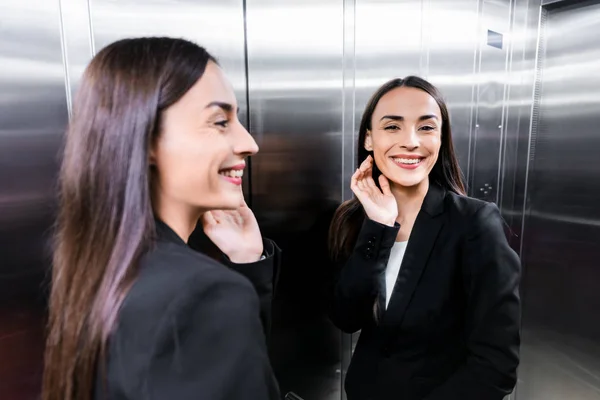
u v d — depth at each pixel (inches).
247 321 18.3
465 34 69.9
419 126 39.9
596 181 66.6
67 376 19.1
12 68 36.4
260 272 30.8
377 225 40.6
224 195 21.5
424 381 40.2
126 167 18.4
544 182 74.9
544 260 76.4
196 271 18.1
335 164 61.8
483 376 36.8
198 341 17.1
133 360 16.9
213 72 20.6
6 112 36.5
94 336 18.0
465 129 73.5
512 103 76.7
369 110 44.0
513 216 80.5
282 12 53.8
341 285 43.2
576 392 72.9
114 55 19.3
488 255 37.3
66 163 19.7
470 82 72.1
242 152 21.6
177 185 20.1
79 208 19.1
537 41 72.4
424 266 40.0
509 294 36.6
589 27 65.2
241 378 17.6
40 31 37.4
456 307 39.6
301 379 63.4
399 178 40.9
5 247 37.9
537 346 79.0
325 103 59.3
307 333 62.9
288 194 57.9
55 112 38.9
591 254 68.4
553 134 72.5
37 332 40.1
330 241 51.3
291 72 55.6
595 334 69.1
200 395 16.5
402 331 40.4
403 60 64.9
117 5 41.3
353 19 59.9
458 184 44.7
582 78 66.9
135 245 18.3
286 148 56.8
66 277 19.4
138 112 18.4
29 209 38.5
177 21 45.4
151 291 17.5
